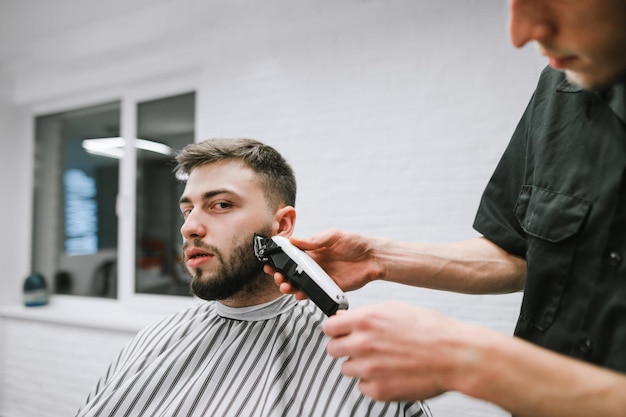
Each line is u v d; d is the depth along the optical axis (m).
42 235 2.78
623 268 0.52
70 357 2.21
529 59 1.48
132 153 2.41
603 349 0.53
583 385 0.37
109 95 2.50
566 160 0.62
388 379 0.41
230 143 0.90
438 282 0.78
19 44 2.56
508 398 0.38
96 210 2.58
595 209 0.56
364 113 1.72
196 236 0.85
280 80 1.89
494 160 1.52
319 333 0.88
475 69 1.55
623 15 0.37
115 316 2.26
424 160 1.62
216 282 0.85
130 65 2.33
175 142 2.30
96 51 2.37
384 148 1.69
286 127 1.87
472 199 1.54
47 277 2.74
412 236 1.63
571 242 0.58
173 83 2.28
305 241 0.76
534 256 0.63
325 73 1.80
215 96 2.03
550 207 0.62
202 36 2.08
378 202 1.69
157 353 0.92
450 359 0.39
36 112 2.79
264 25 1.92
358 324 0.43
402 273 0.79
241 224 0.85
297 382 0.81
